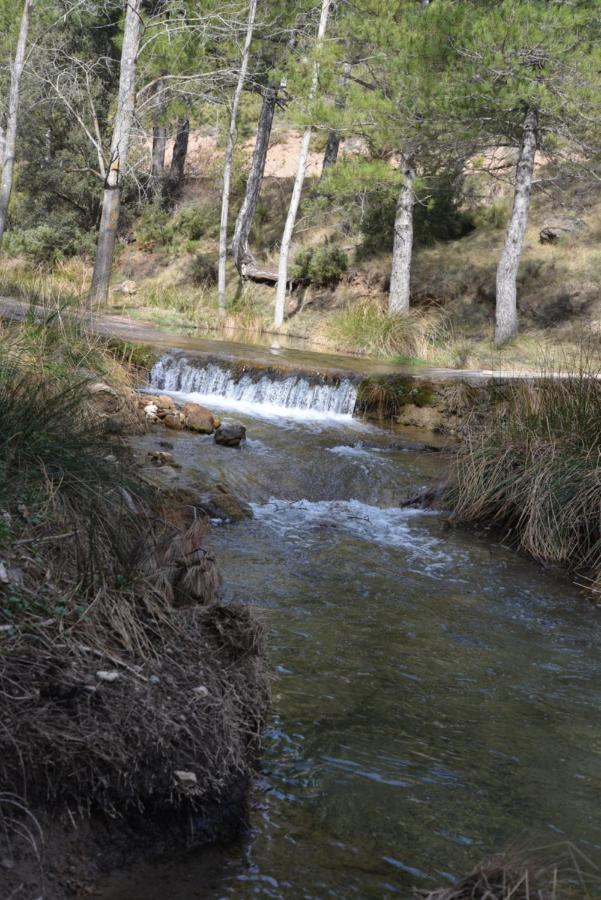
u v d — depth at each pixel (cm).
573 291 1930
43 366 814
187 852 281
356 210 2319
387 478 866
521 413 834
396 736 382
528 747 385
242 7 2088
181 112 2173
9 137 2016
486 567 657
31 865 252
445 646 496
